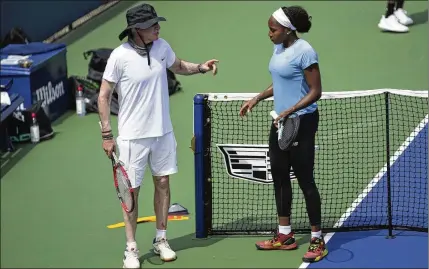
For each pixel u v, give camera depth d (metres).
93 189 31.19
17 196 30.62
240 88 41.41
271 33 23.39
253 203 28.94
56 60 38.38
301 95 23.52
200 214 26.61
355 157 32.09
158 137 24.20
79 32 51.19
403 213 28.03
